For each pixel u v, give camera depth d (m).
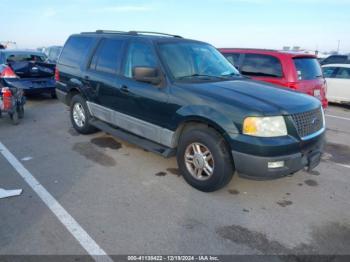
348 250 2.87
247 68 7.10
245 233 3.08
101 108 5.30
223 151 3.57
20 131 6.34
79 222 3.16
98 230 3.04
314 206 3.65
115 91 4.82
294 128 3.44
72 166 4.58
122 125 4.90
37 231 2.99
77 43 6.08
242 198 3.78
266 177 3.39
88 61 5.57
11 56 9.27
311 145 3.67
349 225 3.27
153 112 4.22
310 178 4.45
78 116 6.09
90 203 3.55
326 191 4.05
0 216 3.22
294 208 3.59
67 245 2.80
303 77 6.61
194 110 3.69
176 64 4.25
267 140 3.29
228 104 3.48
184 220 3.26
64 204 3.50
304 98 3.89
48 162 4.71
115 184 4.04
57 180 4.11
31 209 3.38
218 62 4.86
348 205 3.70
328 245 2.93
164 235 3.00
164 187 3.99
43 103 9.40
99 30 5.87
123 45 4.89
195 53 4.65
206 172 3.79
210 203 3.63
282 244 2.93
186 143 3.92
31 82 9.00
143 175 4.34
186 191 3.90
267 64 6.80
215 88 3.85
